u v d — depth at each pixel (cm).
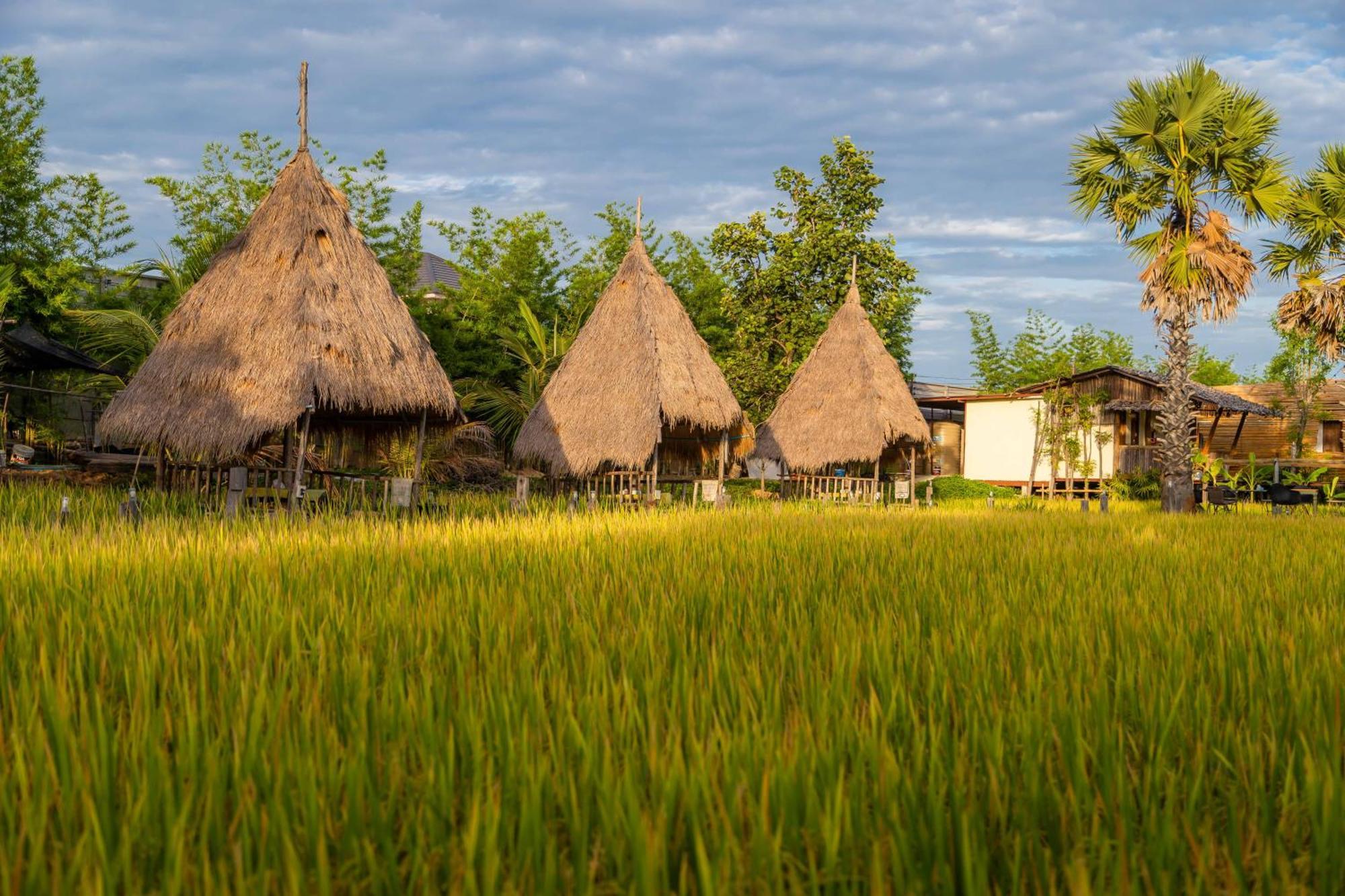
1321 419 3700
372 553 816
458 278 4762
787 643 475
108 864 226
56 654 430
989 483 3794
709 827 255
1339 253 2572
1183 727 338
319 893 218
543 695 383
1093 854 243
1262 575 799
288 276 1552
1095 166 2347
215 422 1454
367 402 1514
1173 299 2320
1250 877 243
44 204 2828
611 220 4166
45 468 2014
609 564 790
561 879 238
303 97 1675
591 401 2166
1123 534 1301
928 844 247
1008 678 411
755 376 3403
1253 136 2222
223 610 528
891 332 4281
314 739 311
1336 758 294
